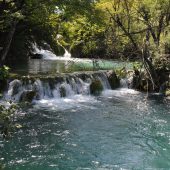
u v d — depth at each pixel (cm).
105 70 2581
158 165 1195
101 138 1439
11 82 1966
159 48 2239
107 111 1861
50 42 4003
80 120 1675
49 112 1780
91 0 1898
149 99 2172
